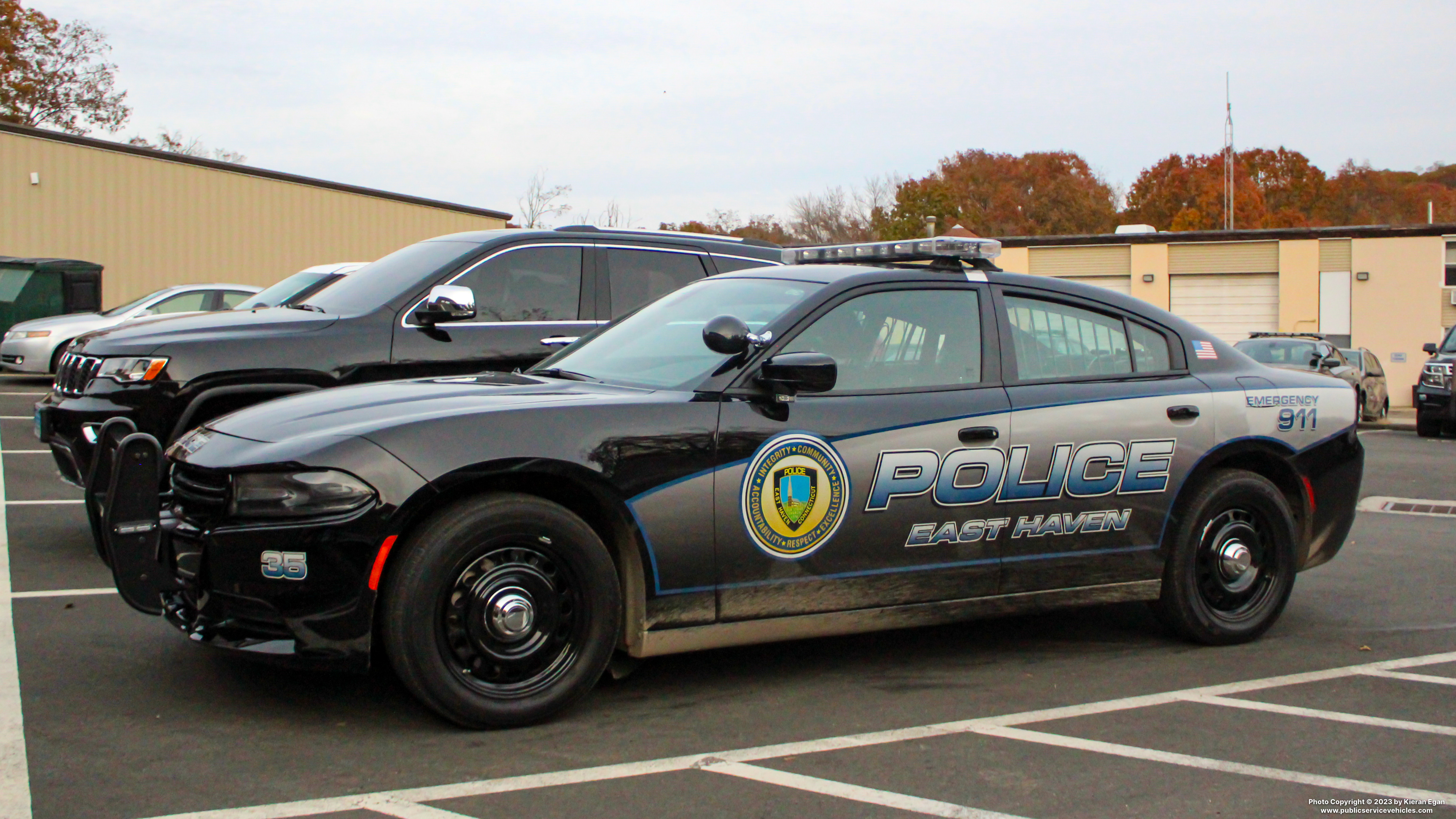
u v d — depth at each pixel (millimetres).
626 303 7152
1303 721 4195
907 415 4441
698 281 5754
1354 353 22719
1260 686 4625
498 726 3814
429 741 3727
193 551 3867
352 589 3594
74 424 5953
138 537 3969
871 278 4637
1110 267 30812
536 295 6910
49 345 17078
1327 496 5473
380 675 4371
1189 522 5055
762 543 4180
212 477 3777
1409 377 28766
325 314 6496
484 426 3795
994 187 72625
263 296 9078
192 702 4039
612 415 3982
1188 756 3812
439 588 3676
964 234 40500
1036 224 71062
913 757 3736
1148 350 5148
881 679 4613
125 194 24828
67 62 46438
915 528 4457
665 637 4090
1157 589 5066
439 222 30250
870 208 66750
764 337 4312
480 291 6758
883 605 4461
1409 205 76062
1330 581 6832
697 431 4082
